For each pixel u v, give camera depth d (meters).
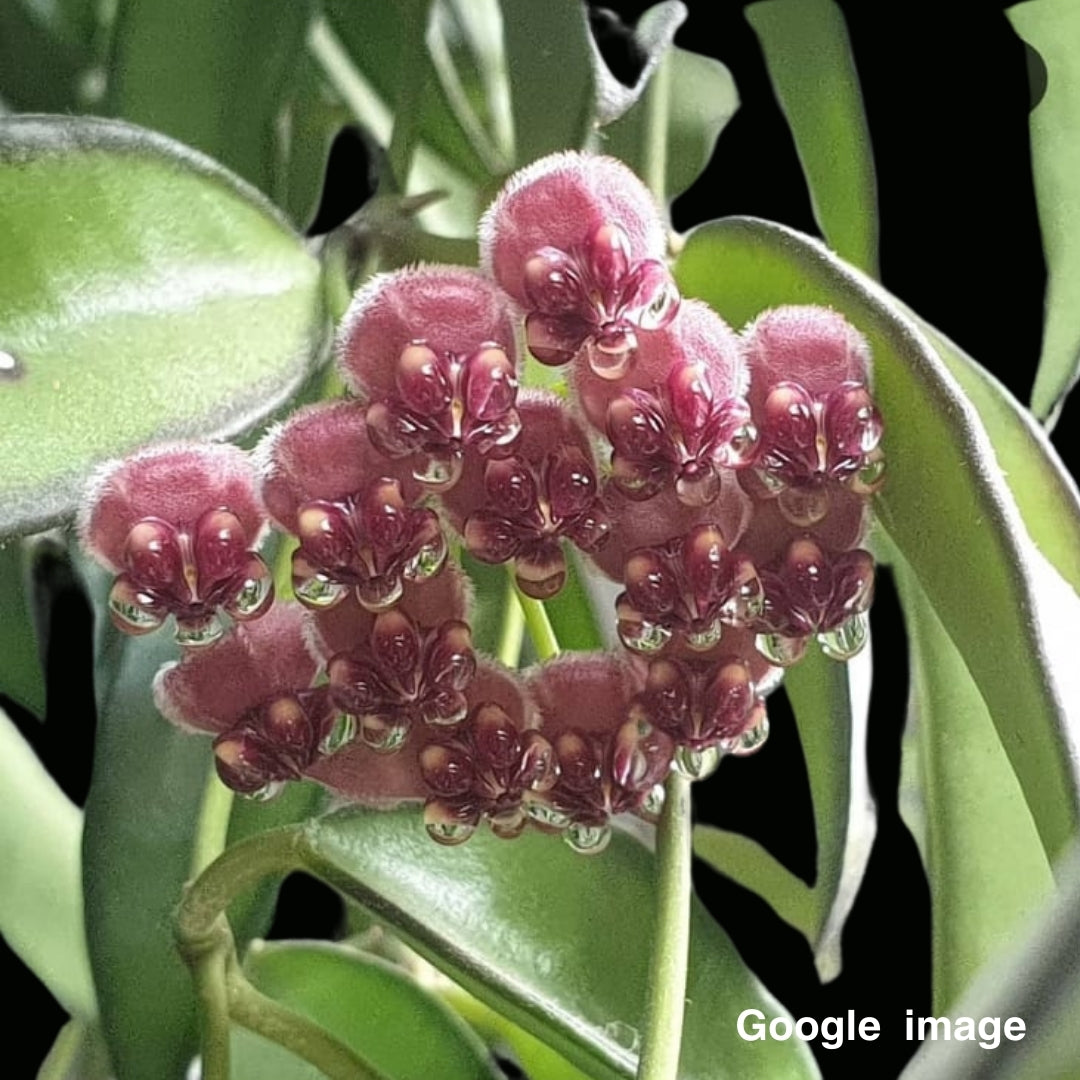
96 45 0.21
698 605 0.15
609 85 0.18
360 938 0.22
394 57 0.21
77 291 0.16
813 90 0.22
